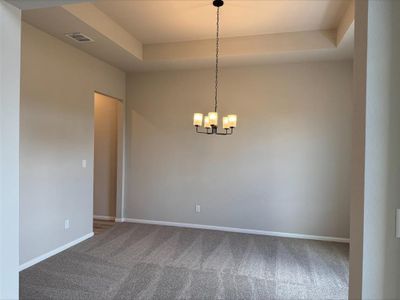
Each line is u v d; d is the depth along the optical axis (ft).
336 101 14.29
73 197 13.14
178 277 9.93
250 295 8.79
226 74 15.67
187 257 11.78
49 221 11.69
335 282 9.71
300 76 14.70
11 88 5.36
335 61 14.28
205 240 13.99
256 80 15.25
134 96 17.17
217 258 11.73
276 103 14.99
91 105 14.28
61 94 12.24
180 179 16.48
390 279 3.59
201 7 10.80
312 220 14.61
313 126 14.57
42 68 11.20
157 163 16.84
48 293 8.72
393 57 3.63
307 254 12.30
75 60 13.05
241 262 11.34
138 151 17.15
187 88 16.31
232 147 15.64
